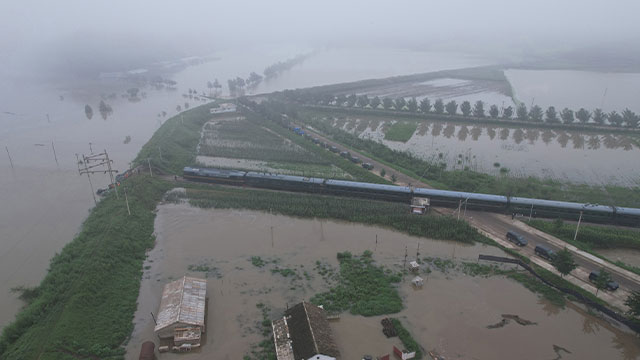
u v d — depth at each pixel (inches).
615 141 6717.5
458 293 3068.4
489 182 4904.0
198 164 5551.2
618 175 5280.5
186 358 2498.8
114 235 3690.9
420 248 3681.1
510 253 3533.5
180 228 4077.3
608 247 3695.9
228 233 3971.5
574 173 5359.3
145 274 3351.4
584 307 2915.8
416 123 7834.6
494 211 4269.2
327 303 2945.4
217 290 3122.5
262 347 2573.8
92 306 2837.1
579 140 6806.1
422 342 2603.3
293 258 3543.3
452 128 7549.2
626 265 3366.1
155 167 5408.5
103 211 4190.5
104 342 2573.8
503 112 7834.6
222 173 5054.1
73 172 5502.0
